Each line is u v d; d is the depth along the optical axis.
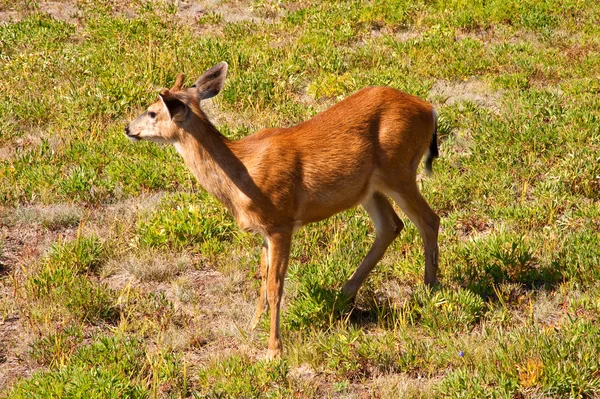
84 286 12.18
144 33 25.12
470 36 25.53
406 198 11.95
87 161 16.75
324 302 11.50
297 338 11.19
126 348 10.52
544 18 26.42
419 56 23.09
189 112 11.09
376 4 28.03
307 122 11.56
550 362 9.79
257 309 11.73
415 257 13.01
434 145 12.67
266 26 26.52
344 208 11.73
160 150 17.00
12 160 16.55
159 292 12.70
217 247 13.58
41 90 20.44
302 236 13.90
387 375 10.24
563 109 18.78
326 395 10.01
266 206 10.99
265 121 18.70
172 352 10.98
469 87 21.17
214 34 26.19
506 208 14.53
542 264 12.86
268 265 11.66
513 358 10.05
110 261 13.37
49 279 12.40
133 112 19.19
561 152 16.67
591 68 22.12
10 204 15.23
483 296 12.15
